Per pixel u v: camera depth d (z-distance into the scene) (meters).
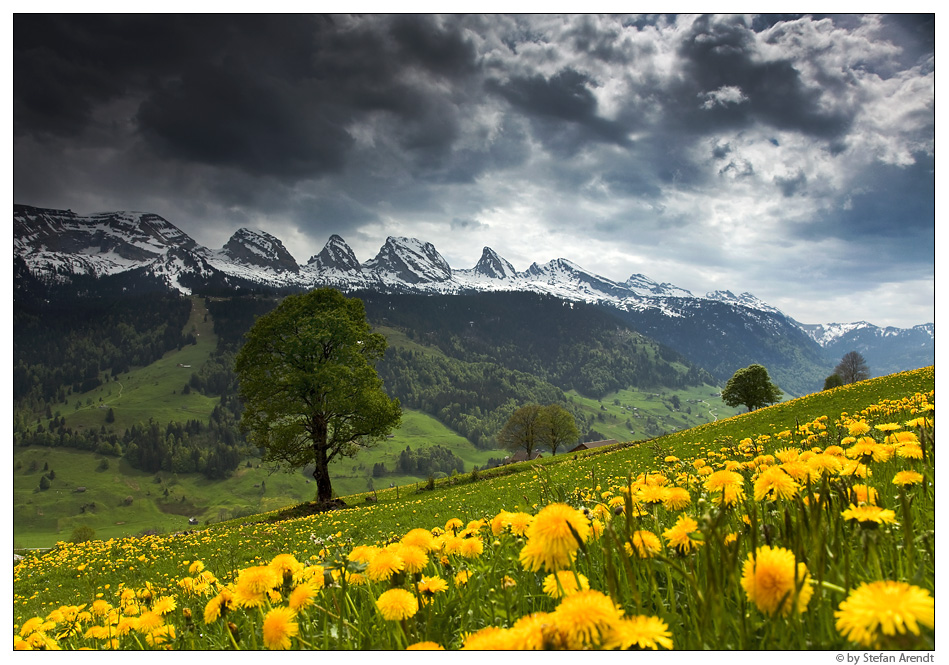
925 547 1.75
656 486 2.96
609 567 1.60
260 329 30.81
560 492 2.59
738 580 1.56
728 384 86.00
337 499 31.77
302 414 31.17
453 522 3.57
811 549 1.76
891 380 29.45
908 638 1.02
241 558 14.88
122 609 3.91
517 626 1.30
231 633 2.34
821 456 2.59
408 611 1.97
